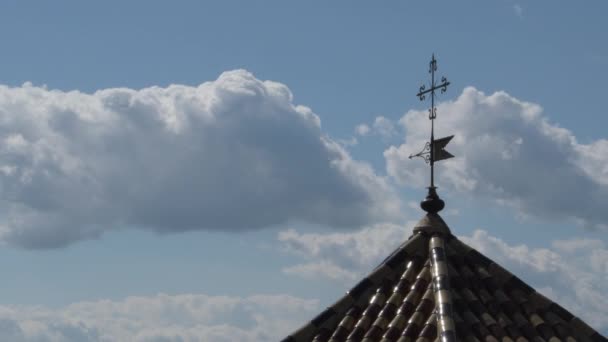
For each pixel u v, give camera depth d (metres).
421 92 25.92
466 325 22.38
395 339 22.20
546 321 23.72
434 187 25.52
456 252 24.69
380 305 23.45
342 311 23.69
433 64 25.80
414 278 23.91
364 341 22.30
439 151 25.42
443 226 25.11
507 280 24.41
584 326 23.81
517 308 23.84
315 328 23.45
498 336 22.34
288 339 23.27
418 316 22.52
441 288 22.91
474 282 23.98
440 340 21.42
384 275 24.20
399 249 24.72
